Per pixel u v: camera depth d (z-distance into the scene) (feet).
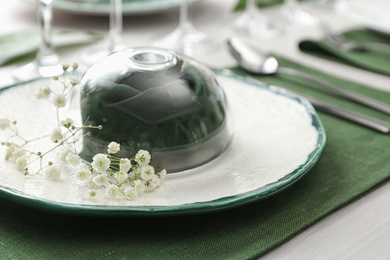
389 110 2.64
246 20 3.81
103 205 1.85
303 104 2.42
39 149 2.19
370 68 3.06
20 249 1.86
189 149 2.12
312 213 2.02
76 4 3.40
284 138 2.27
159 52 2.22
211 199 1.94
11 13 3.75
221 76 2.62
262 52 3.08
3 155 2.12
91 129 2.13
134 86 2.12
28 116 2.35
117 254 1.85
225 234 1.93
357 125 2.53
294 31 3.70
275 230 1.94
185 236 1.92
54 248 1.87
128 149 2.11
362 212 2.07
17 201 1.89
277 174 2.05
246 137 2.29
